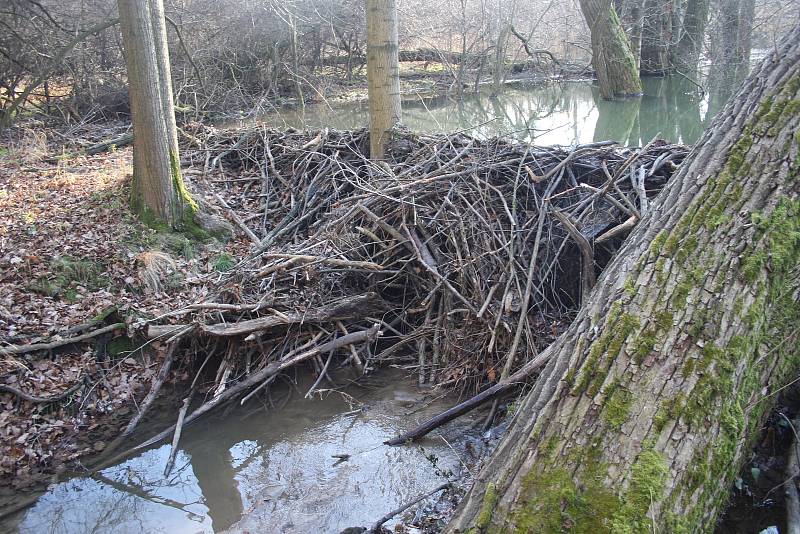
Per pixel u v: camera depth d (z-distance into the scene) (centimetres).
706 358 317
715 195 378
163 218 741
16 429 511
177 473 479
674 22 2028
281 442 505
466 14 2253
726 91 1543
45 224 715
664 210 398
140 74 702
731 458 304
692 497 285
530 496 290
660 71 2133
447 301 590
